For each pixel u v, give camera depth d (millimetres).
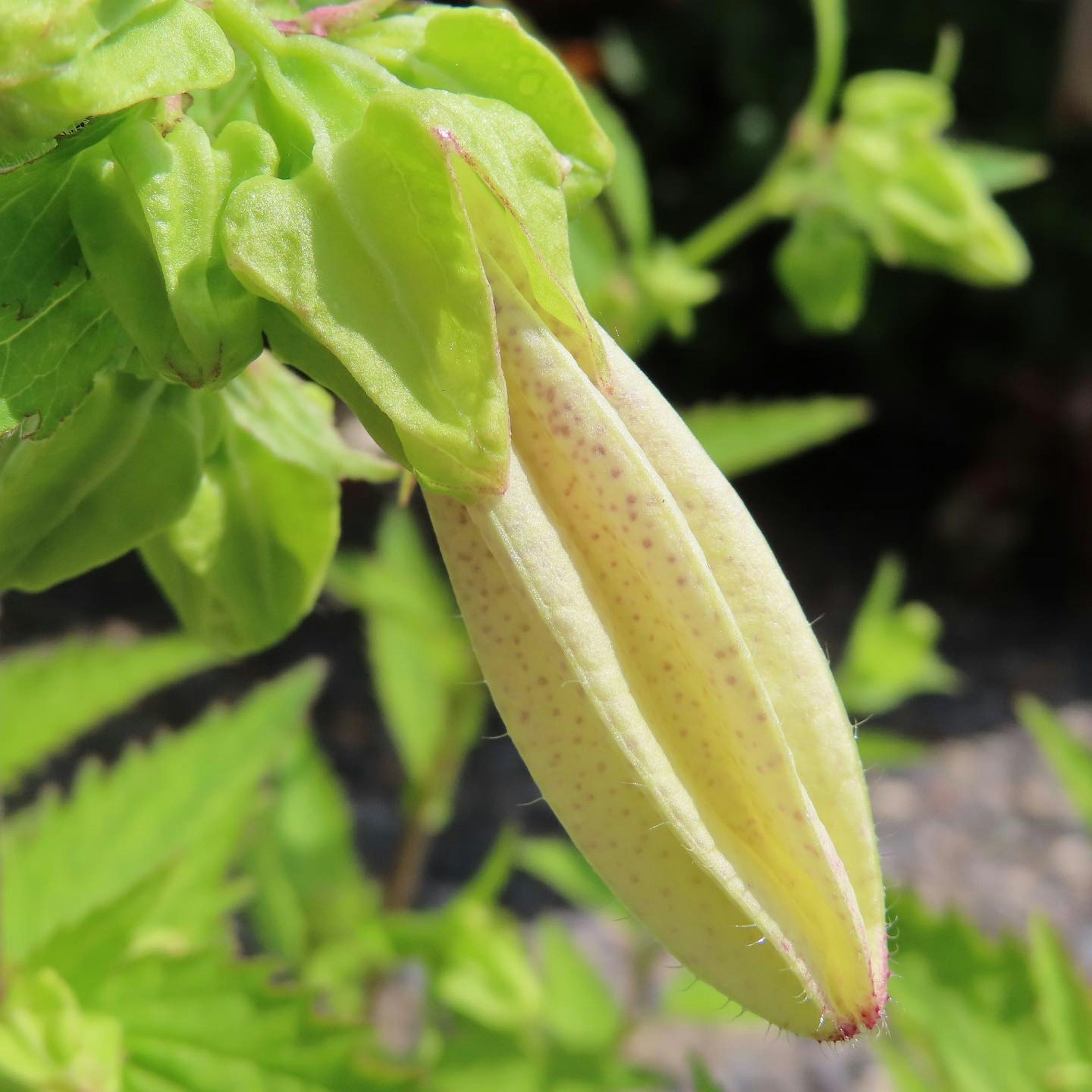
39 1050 152
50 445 114
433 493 105
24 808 461
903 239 277
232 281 97
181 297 96
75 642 204
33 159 97
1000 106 769
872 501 787
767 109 771
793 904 101
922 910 242
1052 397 743
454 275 93
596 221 281
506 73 107
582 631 99
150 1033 163
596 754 104
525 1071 304
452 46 107
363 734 565
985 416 809
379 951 316
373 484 152
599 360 100
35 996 155
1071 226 757
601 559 101
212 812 203
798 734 103
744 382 829
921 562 744
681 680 101
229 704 560
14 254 103
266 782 341
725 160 778
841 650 659
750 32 765
